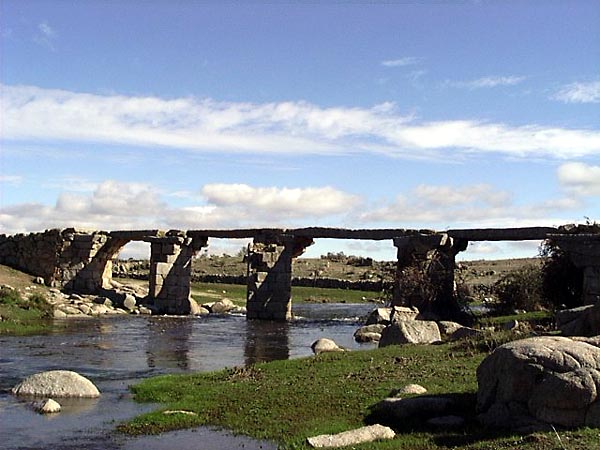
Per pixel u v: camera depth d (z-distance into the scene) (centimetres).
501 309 4300
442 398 1512
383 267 8381
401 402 1505
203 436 1448
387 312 3922
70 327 3709
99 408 1730
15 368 2361
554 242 3862
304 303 6456
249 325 4272
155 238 5091
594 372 1239
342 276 8306
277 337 3606
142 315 4719
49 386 1888
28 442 1419
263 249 4850
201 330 3894
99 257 5234
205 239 5206
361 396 1688
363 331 3606
